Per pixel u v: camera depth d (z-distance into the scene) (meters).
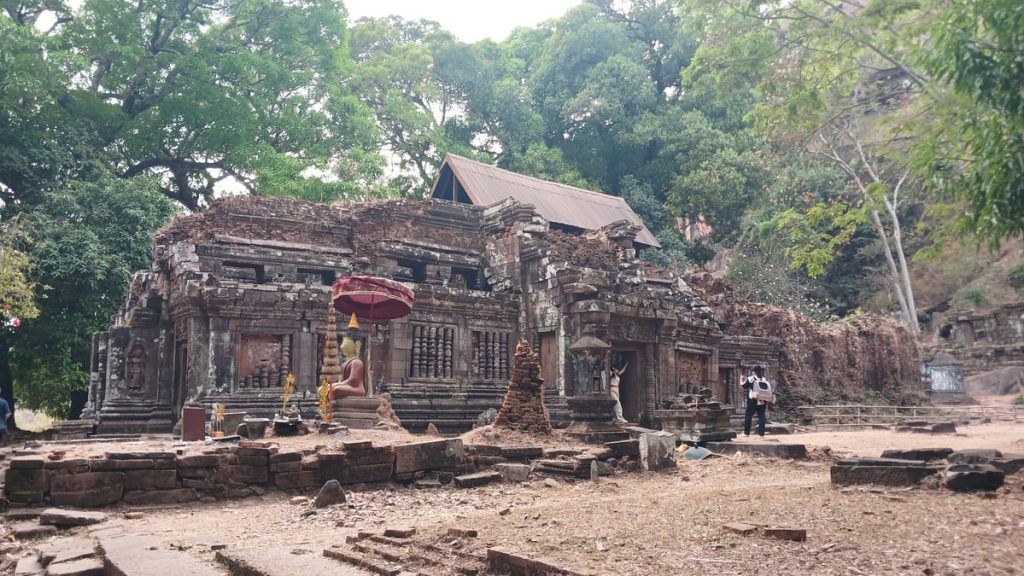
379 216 29.03
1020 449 16.59
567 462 13.77
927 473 10.55
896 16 18.78
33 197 31.84
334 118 43.59
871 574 5.50
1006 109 12.57
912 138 19.97
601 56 55.88
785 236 47.62
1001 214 12.38
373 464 12.67
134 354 24.94
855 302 55.72
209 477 11.50
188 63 37.97
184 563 7.00
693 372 30.53
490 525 7.88
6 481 10.35
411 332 26.09
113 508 10.67
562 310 26.75
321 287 24.25
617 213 39.56
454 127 54.00
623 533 7.14
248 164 38.84
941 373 43.53
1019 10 12.35
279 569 6.40
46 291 29.25
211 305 22.42
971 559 5.89
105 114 36.38
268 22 42.66
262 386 23.14
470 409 26.27
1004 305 49.44
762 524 7.35
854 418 33.75
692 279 37.53
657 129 52.28
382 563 6.55
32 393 35.97
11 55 30.31
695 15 21.44
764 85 21.03
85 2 35.75
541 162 49.81
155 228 32.19
